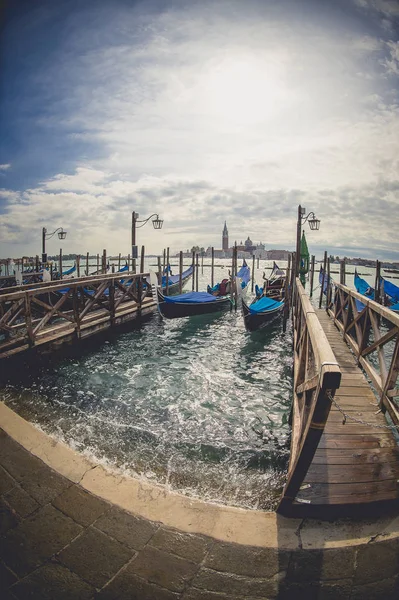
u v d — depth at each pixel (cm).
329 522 263
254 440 484
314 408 224
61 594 202
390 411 384
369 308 542
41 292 816
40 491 291
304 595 202
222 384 715
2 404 445
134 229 1705
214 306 1495
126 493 292
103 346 1000
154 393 655
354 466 323
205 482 375
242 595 203
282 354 962
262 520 264
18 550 233
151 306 1430
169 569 220
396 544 241
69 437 467
